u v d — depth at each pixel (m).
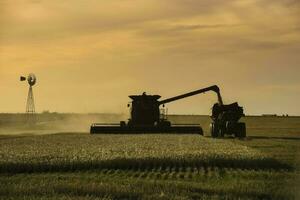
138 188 29.31
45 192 28.31
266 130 119.75
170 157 43.47
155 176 36.38
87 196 26.78
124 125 89.44
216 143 62.34
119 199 26.94
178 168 41.16
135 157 43.41
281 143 67.88
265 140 75.56
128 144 61.00
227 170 39.78
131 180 33.59
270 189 29.50
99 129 88.50
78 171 39.91
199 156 44.19
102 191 28.44
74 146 58.50
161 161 42.75
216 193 28.66
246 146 57.47
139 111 89.69
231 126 85.25
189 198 26.86
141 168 41.28
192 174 37.28
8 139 73.38
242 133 85.44
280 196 27.66
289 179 34.22
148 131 88.00
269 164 42.16
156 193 28.11
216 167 41.69
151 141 66.62
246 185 31.09
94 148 54.97
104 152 49.12
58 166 41.00
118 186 29.94
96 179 34.22
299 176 35.66
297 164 42.88
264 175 36.53
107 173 38.44
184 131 87.75
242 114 86.88
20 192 28.30
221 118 86.38
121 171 39.44
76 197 26.50
